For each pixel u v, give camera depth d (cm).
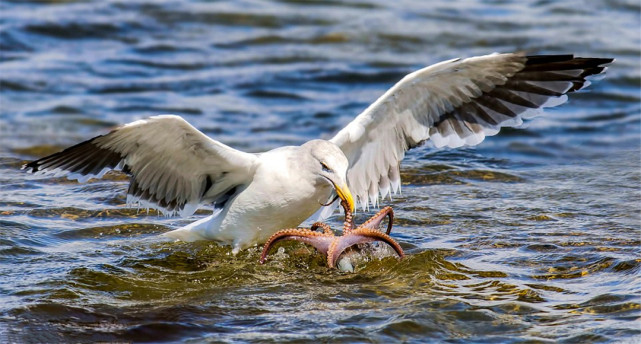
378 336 956
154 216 1420
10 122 1991
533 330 964
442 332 966
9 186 1558
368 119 1225
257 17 2802
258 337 958
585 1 2975
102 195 1512
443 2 2988
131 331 981
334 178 1130
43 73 2320
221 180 1199
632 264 1140
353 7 2917
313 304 1054
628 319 978
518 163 1753
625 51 2478
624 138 1919
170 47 2561
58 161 1160
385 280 1134
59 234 1320
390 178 1284
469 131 1252
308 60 2467
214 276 1159
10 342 951
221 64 2438
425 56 2481
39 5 2817
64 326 995
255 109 2130
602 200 1487
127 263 1207
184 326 992
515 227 1341
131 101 2156
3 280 1126
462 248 1248
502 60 1174
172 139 1127
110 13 2786
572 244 1249
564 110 2134
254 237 1219
